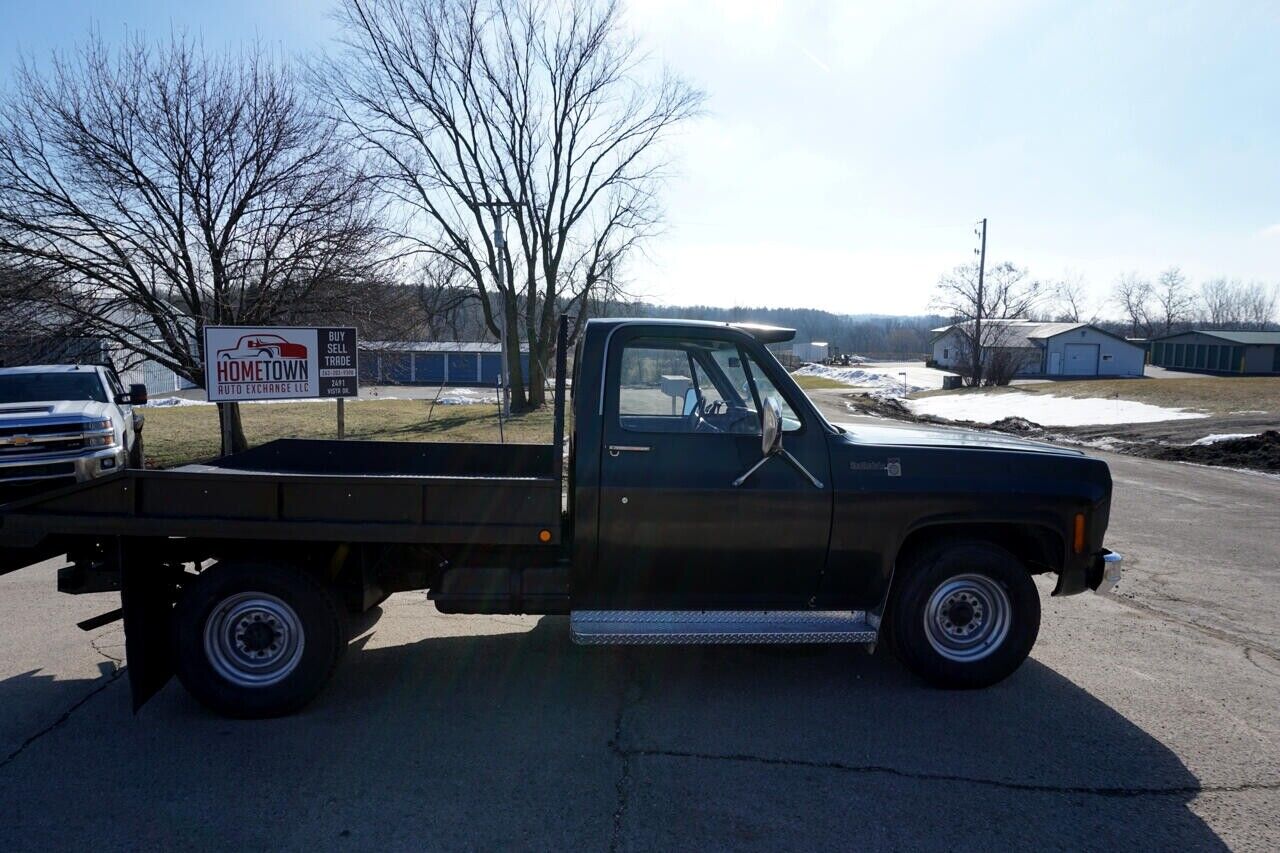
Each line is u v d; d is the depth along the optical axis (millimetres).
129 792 3732
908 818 3547
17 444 9648
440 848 3314
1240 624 6371
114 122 14805
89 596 7059
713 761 4043
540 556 4859
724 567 4762
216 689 4484
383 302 17594
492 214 28641
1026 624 4891
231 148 15305
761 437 4723
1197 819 3568
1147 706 4746
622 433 4660
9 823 3469
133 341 16156
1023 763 4047
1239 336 69000
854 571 4816
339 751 4141
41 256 14195
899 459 4820
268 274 15656
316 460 6148
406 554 5008
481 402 34875
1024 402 35406
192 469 5324
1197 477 14992
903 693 4914
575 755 4102
